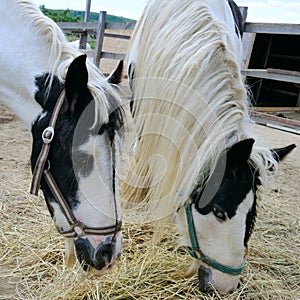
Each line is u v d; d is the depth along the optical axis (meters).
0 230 2.01
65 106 1.21
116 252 1.31
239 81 1.58
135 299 1.59
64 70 1.27
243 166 1.42
